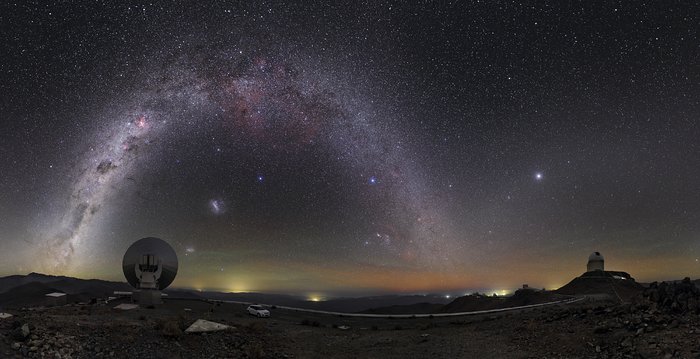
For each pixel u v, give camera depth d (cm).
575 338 2967
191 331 3334
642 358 2477
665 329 2755
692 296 3073
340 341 3603
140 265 5150
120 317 3709
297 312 5569
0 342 2478
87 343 2783
